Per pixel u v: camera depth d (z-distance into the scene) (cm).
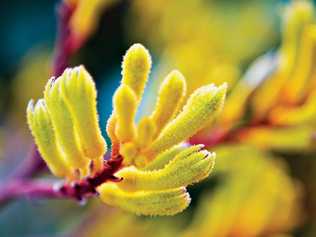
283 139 44
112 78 104
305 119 42
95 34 100
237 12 78
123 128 30
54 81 30
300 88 42
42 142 31
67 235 58
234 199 53
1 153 81
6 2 136
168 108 30
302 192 65
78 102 29
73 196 32
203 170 29
